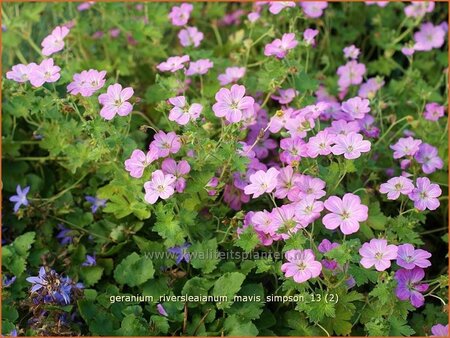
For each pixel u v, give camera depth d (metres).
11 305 0.55
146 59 0.80
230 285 0.53
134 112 0.66
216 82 0.70
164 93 0.64
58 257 0.60
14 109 0.66
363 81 0.82
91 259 0.59
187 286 0.54
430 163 0.59
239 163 0.53
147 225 0.62
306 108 0.58
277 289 0.55
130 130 0.68
